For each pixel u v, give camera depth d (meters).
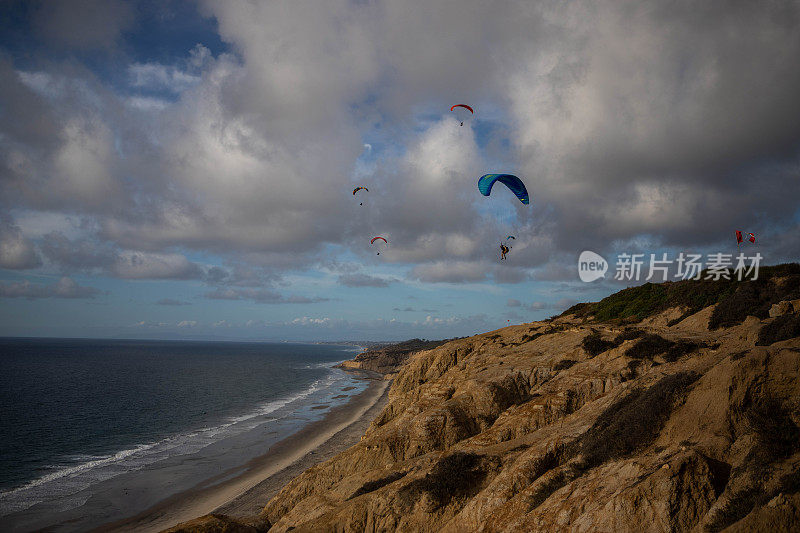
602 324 40.34
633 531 10.22
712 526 9.41
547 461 15.63
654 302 42.50
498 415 25.75
